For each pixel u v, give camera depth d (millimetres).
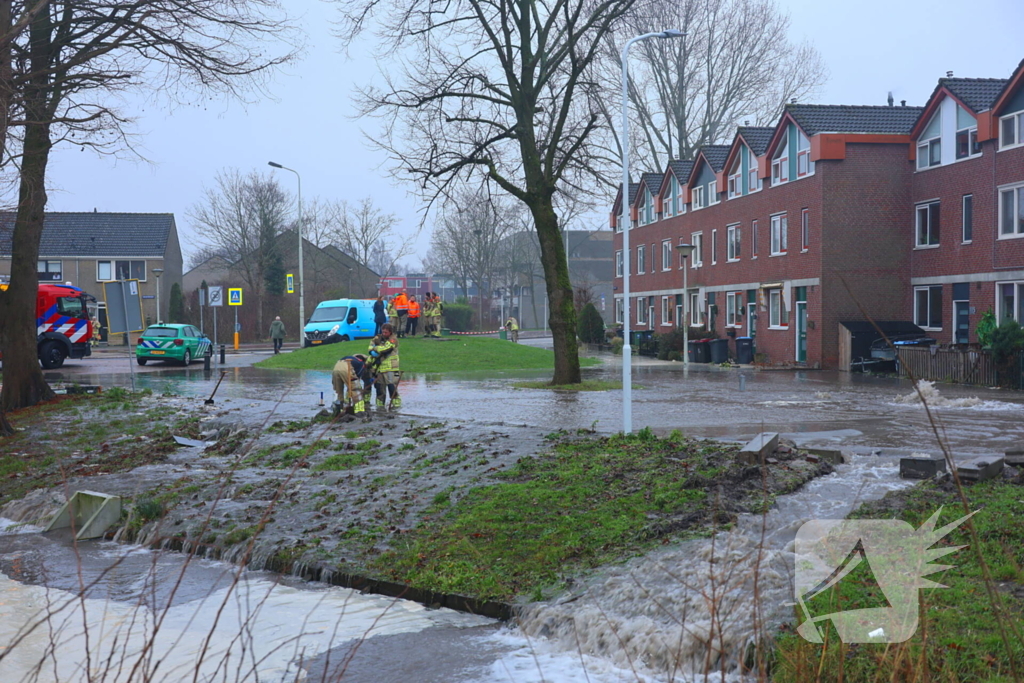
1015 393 22547
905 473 10016
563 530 8531
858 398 21391
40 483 12281
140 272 65938
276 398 21234
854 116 34000
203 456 13797
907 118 33969
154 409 18797
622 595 6508
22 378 20266
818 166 32469
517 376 29766
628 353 13586
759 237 38000
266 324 68938
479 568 7734
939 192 30719
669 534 7922
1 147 14469
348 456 12883
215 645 6242
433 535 8797
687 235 46719
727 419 16938
